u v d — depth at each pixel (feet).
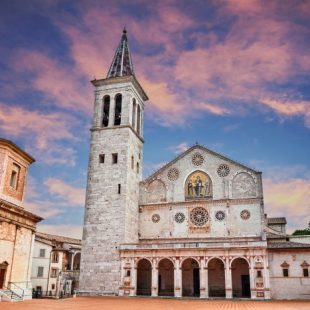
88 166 211.00
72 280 237.04
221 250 175.42
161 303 139.74
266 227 220.23
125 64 235.40
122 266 185.37
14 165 150.20
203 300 161.68
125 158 205.57
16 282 138.51
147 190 214.90
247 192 196.03
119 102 223.51
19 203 151.33
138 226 208.13
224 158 205.36
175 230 201.05
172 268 195.31
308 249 171.32
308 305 133.28
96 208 200.03
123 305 126.93
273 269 172.76
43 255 240.53
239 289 183.32
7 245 134.82
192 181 207.31
